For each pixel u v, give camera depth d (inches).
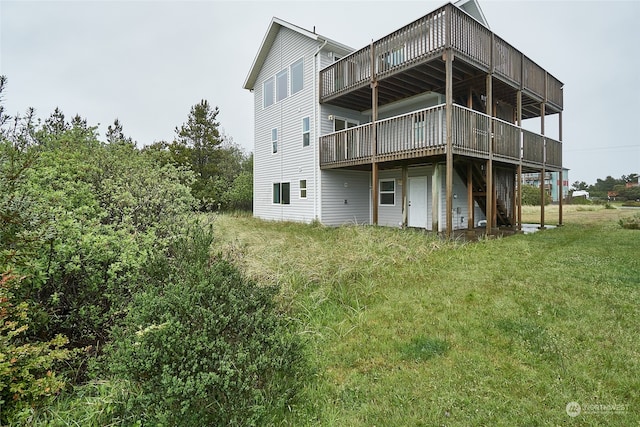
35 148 144.6
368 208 548.4
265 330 103.7
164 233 157.9
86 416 83.0
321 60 489.4
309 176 510.6
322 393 95.0
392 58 370.0
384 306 159.0
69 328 124.0
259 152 636.7
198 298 95.7
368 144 406.9
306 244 288.2
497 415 83.7
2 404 78.7
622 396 89.3
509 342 120.3
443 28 312.7
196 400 76.0
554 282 183.8
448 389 95.0
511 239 327.6
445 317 143.9
